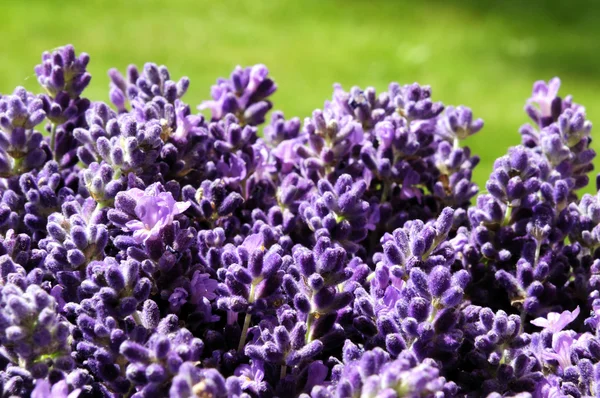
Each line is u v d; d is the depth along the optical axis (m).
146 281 0.23
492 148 0.79
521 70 1.03
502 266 0.27
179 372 0.22
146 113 0.27
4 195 0.26
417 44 1.10
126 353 0.22
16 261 0.25
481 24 1.20
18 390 0.22
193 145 0.28
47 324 0.22
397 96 0.30
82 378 0.23
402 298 0.23
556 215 0.27
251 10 1.20
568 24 1.22
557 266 0.27
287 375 0.23
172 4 1.19
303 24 1.16
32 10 1.10
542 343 0.25
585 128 0.29
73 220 0.24
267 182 0.29
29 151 0.27
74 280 0.24
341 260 0.23
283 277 0.23
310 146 0.28
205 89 0.89
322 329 0.23
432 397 0.22
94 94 0.84
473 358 0.24
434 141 0.31
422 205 0.29
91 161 0.27
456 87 0.96
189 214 0.27
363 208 0.26
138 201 0.24
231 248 0.25
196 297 0.24
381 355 0.22
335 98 0.30
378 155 0.28
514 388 0.24
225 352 0.24
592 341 0.24
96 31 1.05
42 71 0.29
